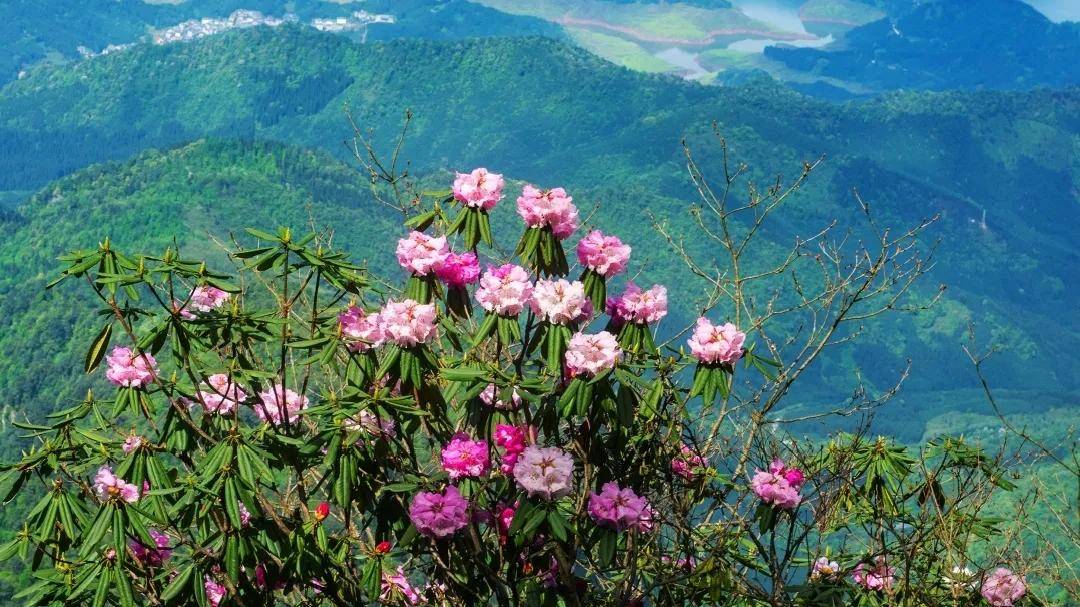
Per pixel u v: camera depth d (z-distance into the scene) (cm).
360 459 407
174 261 414
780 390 497
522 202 432
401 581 465
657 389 431
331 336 421
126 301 413
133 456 397
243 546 387
